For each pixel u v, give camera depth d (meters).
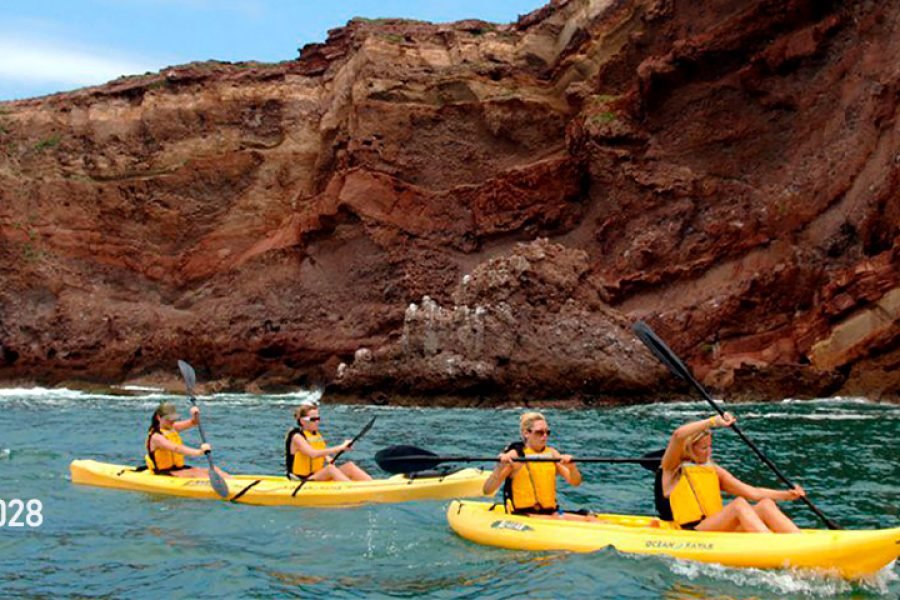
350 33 42.84
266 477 11.34
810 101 29.52
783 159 29.84
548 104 36.75
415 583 7.21
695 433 7.84
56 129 43.81
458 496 10.80
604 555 7.54
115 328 37.78
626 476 12.20
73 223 41.41
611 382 24.28
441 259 35.28
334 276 36.50
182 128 42.78
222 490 10.55
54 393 33.25
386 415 22.17
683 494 7.87
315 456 11.03
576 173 34.00
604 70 35.19
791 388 24.11
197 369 35.97
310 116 42.03
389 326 33.66
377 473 12.87
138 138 43.03
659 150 32.03
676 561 7.34
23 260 40.03
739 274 28.38
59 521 9.57
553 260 26.69
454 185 36.97
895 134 26.00
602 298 27.05
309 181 41.19
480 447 15.82
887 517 9.48
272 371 34.41
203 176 41.81
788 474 12.17
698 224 30.47
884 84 26.72
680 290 29.23
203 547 8.45
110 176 42.56
